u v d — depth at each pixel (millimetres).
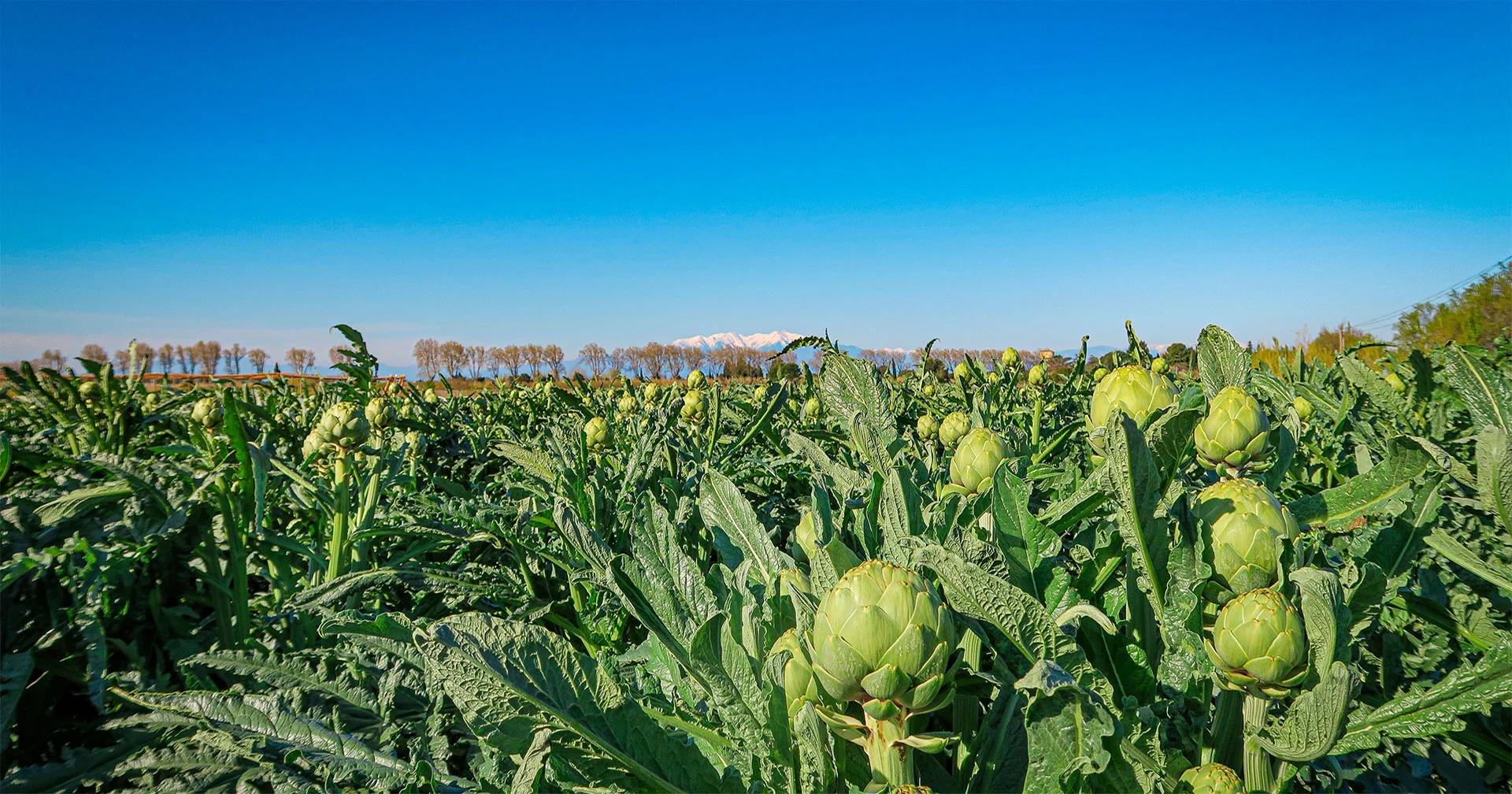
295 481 3049
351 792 1732
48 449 3438
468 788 1684
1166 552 1468
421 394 8242
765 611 1567
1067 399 6766
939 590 1658
